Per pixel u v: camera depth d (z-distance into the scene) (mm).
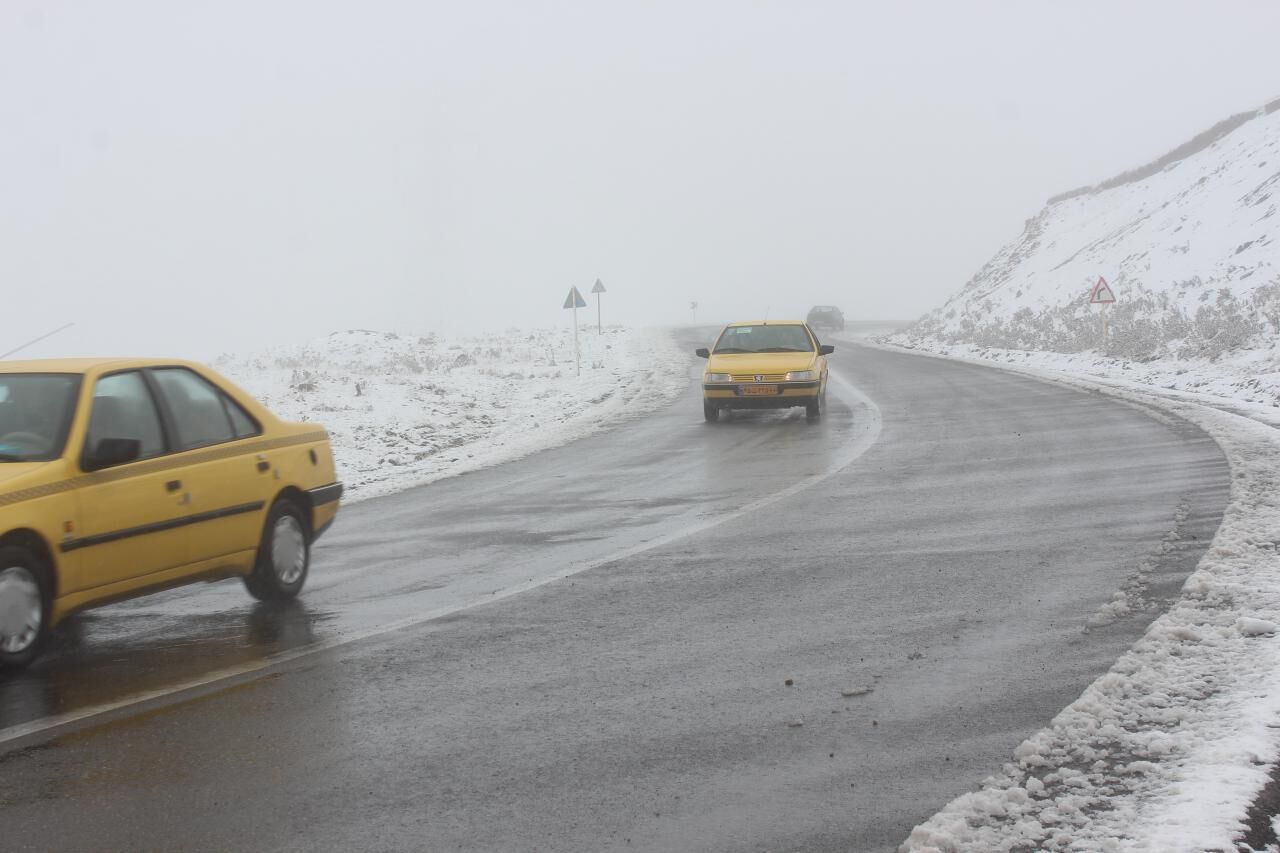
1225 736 5086
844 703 5863
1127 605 7445
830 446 17156
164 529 7445
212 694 6254
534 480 15000
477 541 10781
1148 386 24703
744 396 21031
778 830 4438
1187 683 5797
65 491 6836
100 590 7074
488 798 4801
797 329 23031
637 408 25438
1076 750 5062
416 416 22781
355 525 12086
